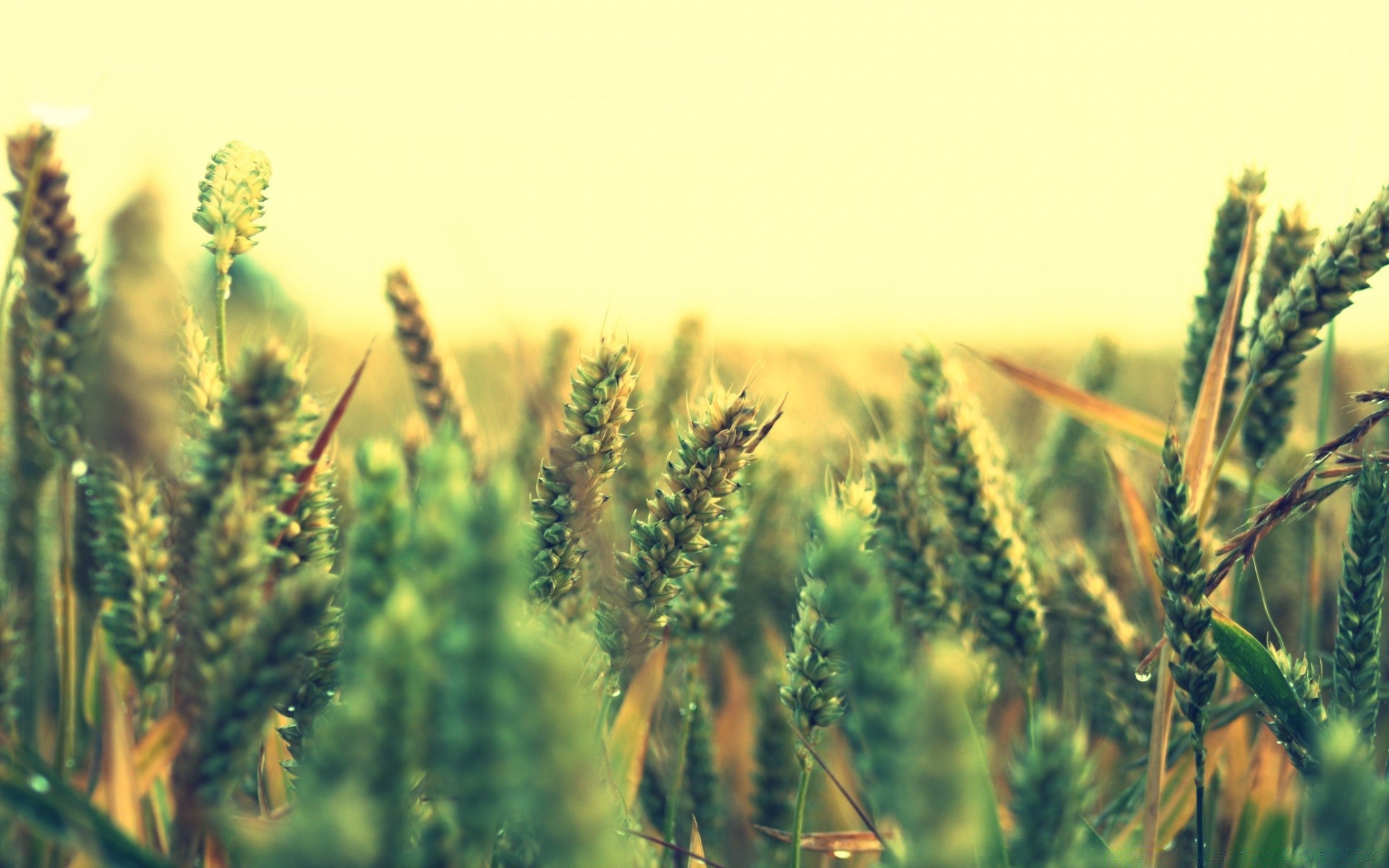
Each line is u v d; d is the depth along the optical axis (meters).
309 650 0.75
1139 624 1.02
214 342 0.84
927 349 0.97
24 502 0.87
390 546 0.70
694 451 0.82
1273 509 0.83
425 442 0.97
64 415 0.79
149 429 0.79
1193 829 0.94
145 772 0.79
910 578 0.92
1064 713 1.03
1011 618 0.88
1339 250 0.86
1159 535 0.83
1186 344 0.97
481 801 0.56
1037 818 0.68
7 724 0.80
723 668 1.08
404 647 0.62
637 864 0.77
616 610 0.81
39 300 0.79
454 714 0.54
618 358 0.81
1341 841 0.61
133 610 0.78
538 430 1.04
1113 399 1.33
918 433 1.10
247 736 0.72
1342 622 0.82
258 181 0.82
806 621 0.80
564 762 0.52
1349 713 0.81
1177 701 0.85
